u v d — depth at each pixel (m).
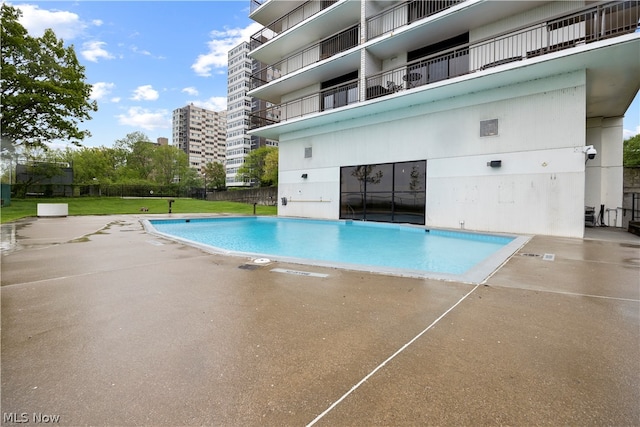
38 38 21.02
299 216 16.69
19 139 21.36
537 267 4.55
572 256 5.41
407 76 12.84
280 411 1.50
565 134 8.83
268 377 1.79
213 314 2.74
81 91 22.66
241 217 16.27
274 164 40.09
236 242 9.07
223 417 1.45
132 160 54.91
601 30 8.32
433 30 11.36
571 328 2.45
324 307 2.93
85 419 1.42
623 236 8.47
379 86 13.00
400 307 2.93
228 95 81.50
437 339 2.28
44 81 20.45
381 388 1.69
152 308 2.87
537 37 9.79
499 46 10.56
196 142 104.69
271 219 16.72
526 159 9.43
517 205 9.57
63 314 2.70
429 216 11.65
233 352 2.07
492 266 4.57
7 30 19.34
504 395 1.63
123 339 2.24
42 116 21.20
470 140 10.61
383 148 13.19
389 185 13.02
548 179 9.05
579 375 1.80
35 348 2.08
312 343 2.21
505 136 9.84
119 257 5.21
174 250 5.88
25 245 6.39
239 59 77.75
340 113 13.52
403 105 12.23
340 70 15.03
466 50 11.34
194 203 27.33
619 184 12.03
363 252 7.40
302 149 16.67
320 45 16.30
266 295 3.27
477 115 10.46
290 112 18.27
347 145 14.57
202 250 5.88
